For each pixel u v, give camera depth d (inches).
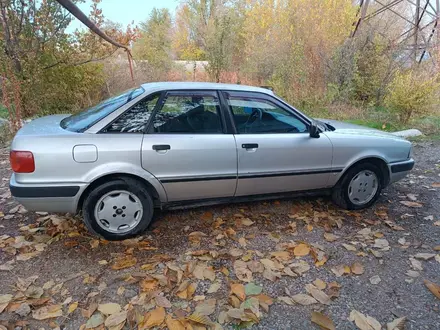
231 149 124.0
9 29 320.2
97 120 112.7
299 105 363.9
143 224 121.3
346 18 412.8
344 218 142.0
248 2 585.9
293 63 383.9
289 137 132.6
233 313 85.1
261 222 136.1
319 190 144.9
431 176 191.5
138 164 113.4
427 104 303.6
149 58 556.4
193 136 120.0
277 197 140.6
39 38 337.7
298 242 121.4
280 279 100.8
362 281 100.7
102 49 376.2
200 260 109.3
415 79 308.5
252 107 130.6
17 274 100.7
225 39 449.4
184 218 137.0
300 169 135.3
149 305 88.1
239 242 120.4
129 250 113.6
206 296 92.7
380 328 82.0
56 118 140.5
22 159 104.0
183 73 528.7
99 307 86.7
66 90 369.1
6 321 81.8
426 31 471.5
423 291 96.4
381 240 123.6
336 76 380.2
